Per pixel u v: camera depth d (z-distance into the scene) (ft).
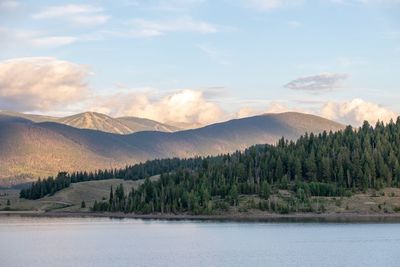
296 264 515.09
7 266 514.27
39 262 537.24
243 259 550.36
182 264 521.24
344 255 570.87
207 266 509.76
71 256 580.30
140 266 511.40
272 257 562.25
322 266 501.97
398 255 568.00
